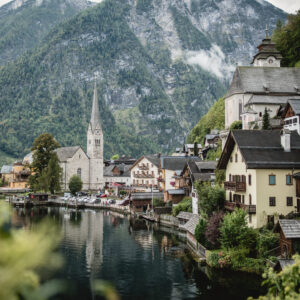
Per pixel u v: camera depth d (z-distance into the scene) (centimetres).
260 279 4472
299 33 12862
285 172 5400
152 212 9675
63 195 15888
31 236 512
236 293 4153
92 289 4288
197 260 5522
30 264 494
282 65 13062
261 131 5881
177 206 8694
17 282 490
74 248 6328
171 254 5922
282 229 4406
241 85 10750
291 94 10562
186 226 6906
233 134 5819
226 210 6319
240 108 10794
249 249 4875
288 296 1307
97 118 18988
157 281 4625
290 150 5584
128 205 11406
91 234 7600
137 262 5478
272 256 4594
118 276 4819
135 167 14788
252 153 5466
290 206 5384
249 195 5531
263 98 10319
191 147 15425
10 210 565
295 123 6794
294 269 1398
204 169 8744
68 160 17700
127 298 4062
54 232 559
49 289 561
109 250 6203
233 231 4894
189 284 4500
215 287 4347
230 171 6278
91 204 12675
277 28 15038
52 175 14138
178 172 10725
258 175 5334
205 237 5672
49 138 14950
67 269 5091
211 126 16875
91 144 18638
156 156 14712
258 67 11075
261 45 12356
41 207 12912
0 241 495
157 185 13612
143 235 7519
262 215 5316
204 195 6562
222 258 4894
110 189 17125
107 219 9812
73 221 9394
